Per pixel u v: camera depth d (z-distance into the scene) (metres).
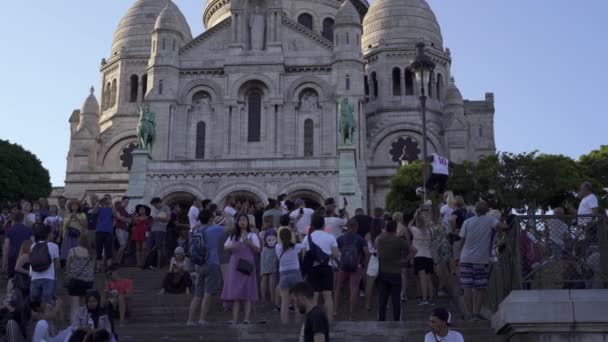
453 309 25.64
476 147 87.19
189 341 21.05
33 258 23.50
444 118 82.69
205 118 68.75
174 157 67.38
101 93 88.75
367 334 20.97
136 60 86.88
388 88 83.62
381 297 22.62
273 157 60.47
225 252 24.36
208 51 69.94
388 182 77.75
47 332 20.42
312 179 59.34
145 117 62.28
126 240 34.69
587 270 19.53
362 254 25.31
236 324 22.05
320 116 68.06
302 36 69.94
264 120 67.94
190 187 59.69
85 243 23.86
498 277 22.81
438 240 25.55
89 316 20.03
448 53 86.25
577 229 19.75
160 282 31.62
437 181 32.22
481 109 88.31
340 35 69.19
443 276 25.34
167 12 70.44
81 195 79.00
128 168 83.75
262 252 26.25
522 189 63.22
